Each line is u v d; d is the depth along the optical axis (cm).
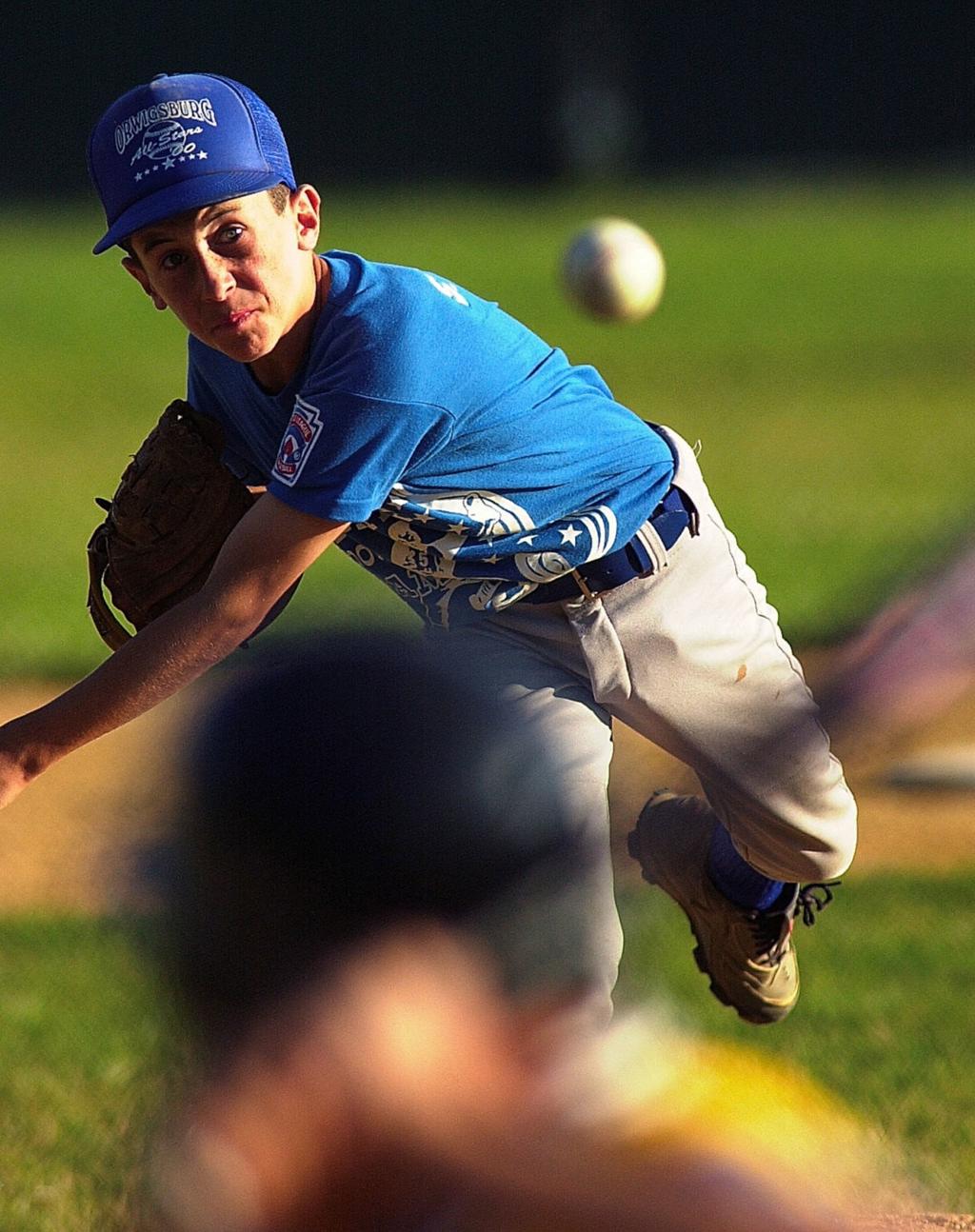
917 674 477
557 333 7669
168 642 1052
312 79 14212
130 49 13950
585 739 1195
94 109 13900
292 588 1112
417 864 413
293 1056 415
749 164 14350
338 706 421
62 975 2019
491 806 418
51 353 7412
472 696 432
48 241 10631
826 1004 1934
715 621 1220
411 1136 411
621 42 14175
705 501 1246
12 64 13762
